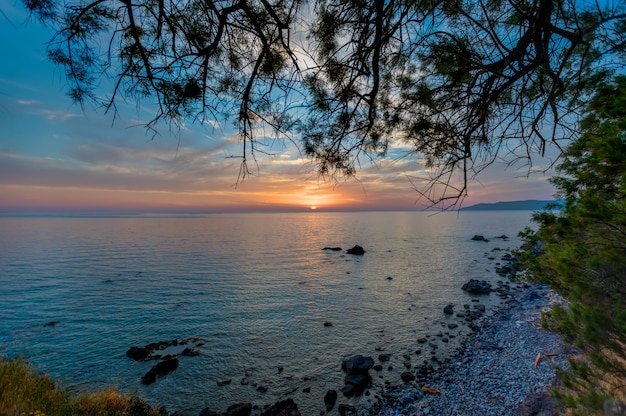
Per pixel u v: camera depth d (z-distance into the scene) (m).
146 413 9.50
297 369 15.11
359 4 2.59
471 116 2.79
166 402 12.71
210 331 20.34
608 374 3.92
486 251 57.31
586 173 4.18
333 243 78.44
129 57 2.72
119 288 32.69
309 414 11.70
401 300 26.73
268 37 3.02
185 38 2.95
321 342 18.28
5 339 19.61
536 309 20.66
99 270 43.12
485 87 2.73
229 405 12.41
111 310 25.17
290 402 12.22
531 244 6.96
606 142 3.16
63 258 54.78
